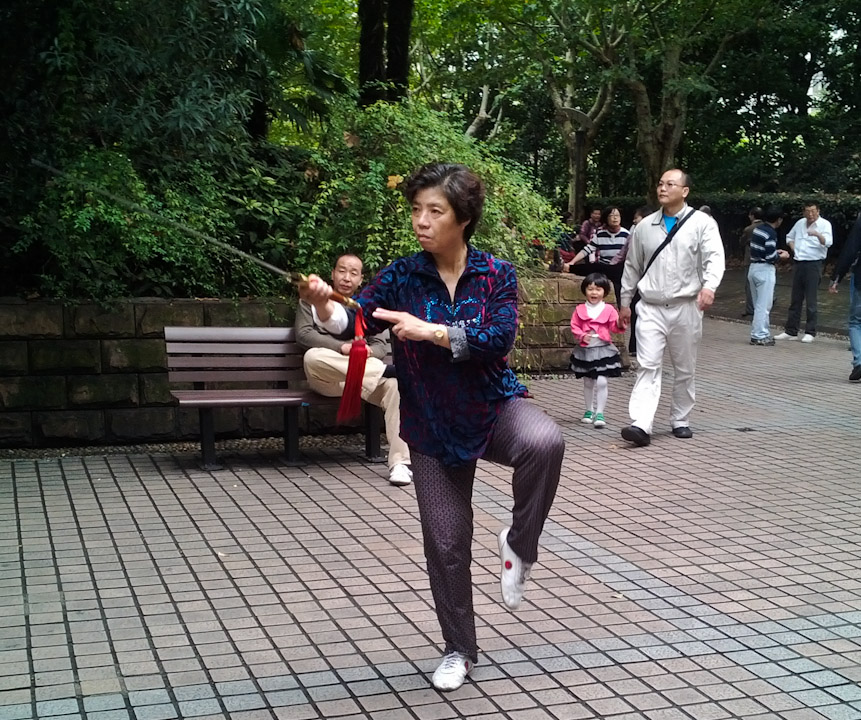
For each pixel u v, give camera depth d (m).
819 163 26.41
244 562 5.08
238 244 8.19
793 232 14.69
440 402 3.57
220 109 7.32
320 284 3.44
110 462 7.11
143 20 7.31
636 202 27.09
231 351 7.11
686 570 5.03
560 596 4.66
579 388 10.36
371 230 8.05
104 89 7.37
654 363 7.86
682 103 21.69
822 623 4.36
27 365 7.27
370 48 10.70
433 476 3.64
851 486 6.68
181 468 6.99
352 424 8.10
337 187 8.15
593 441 7.99
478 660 3.96
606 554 5.26
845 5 24.58
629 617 4.41
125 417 7.54
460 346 3.42
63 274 7.48
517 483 3.55
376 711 3.54
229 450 7.57
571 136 23.30
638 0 20.03
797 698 3.65
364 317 3.62
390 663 3.93
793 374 11.51
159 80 7.54
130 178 7.37
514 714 3.52
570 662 3.95
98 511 5.93
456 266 3.66
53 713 3.49
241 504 6.11
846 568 5.07
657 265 7.81
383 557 5.16
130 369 7.50
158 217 3.41
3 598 4.57
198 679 3.77
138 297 7.70
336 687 3.72
